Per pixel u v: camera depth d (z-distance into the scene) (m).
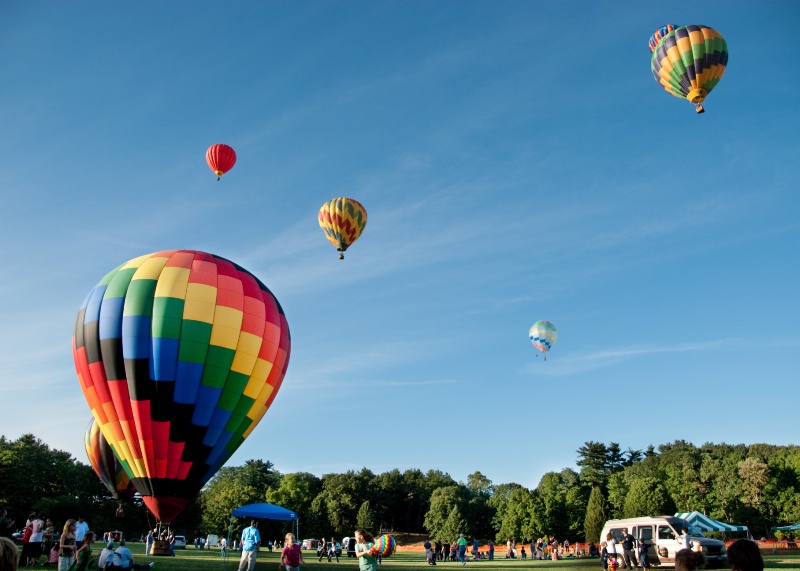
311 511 99.69
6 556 3.77
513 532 85.81
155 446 22.67
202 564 24.62
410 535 111.38
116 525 79.31
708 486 80.38
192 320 23.20
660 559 23.89
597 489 72.81
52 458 79.00
